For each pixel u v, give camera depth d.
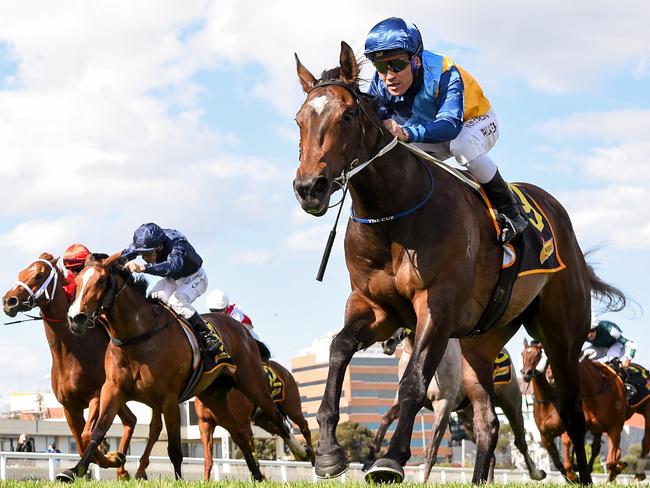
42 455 12.03
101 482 7.13
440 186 5.84
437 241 5.62
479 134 6.12
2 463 11.55
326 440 5.38
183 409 47.38
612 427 16.11
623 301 8.50
